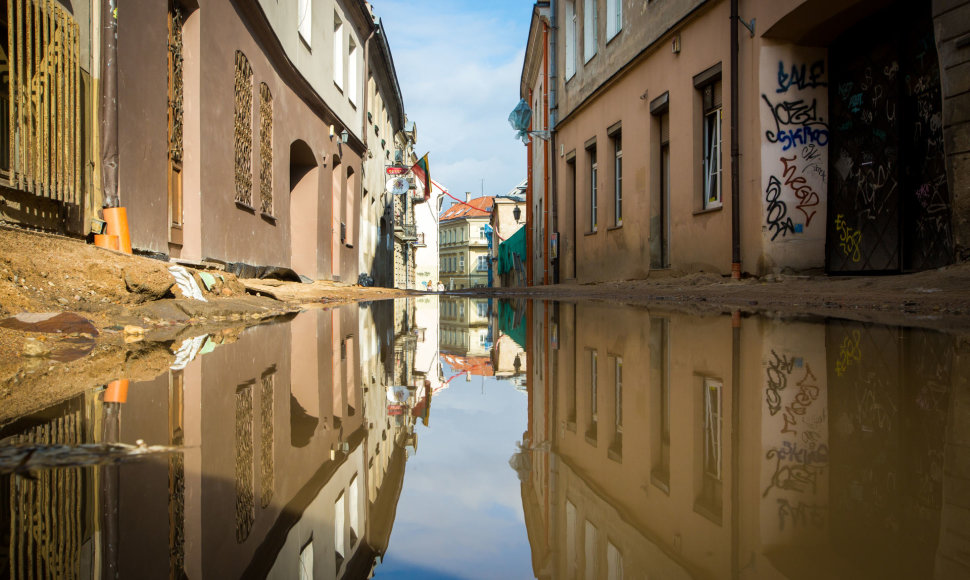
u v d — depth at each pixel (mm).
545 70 18141
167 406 1618
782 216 7699
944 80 5492
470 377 2387
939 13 5504
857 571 647
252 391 1938
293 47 11250
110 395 1758
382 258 24047
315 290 9781
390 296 12227
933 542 724
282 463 1184
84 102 5059
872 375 2008
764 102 7629
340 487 1036
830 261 7832
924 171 6551
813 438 1269
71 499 873
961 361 2264
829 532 777
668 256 10422
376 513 907
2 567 654
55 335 3027
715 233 8719
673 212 9977
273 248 10570
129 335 3391
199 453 1169
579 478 1104
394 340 3904
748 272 7949
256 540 792
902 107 6781
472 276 74438
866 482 979
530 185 23141
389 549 768
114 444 1185
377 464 1198
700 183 9320
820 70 7715
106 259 4156
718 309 5078
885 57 6996
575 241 16188
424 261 51125
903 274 6328
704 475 1083
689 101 9406
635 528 848
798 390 1794
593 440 1384
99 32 5270
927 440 1225
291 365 2553
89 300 3668
